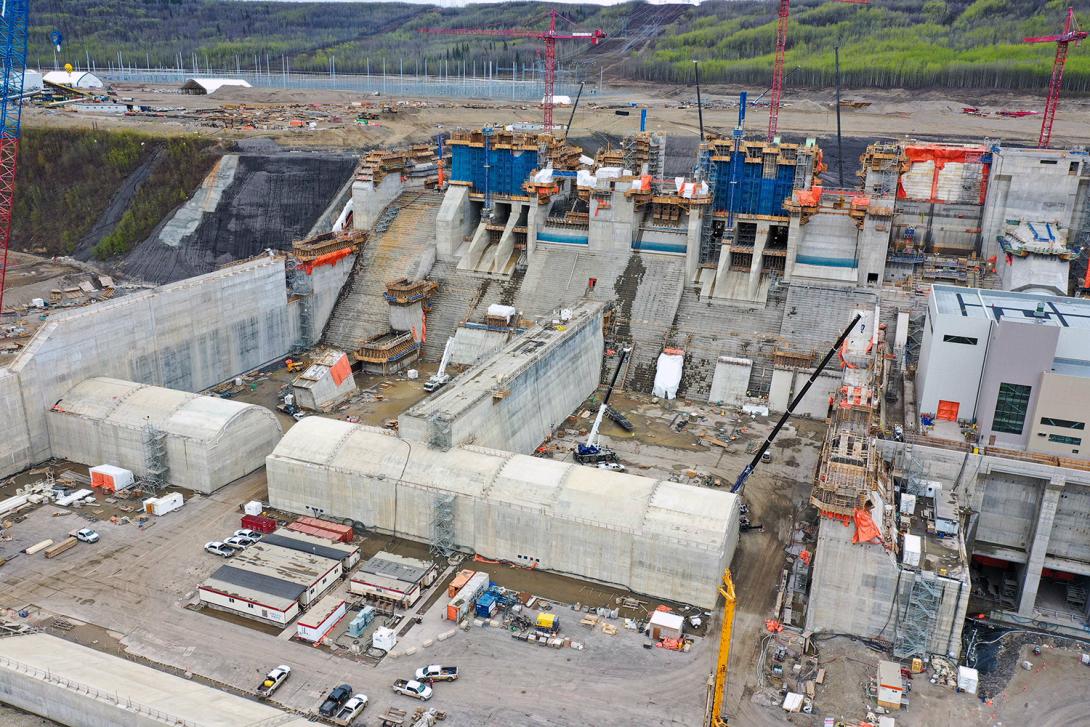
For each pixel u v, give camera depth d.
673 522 89.06
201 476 109.75
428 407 103.88
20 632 81.88
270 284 152.88
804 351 141.38
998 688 79.81
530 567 95.25
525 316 160.75
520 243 173.38
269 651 81.19
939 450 97.94
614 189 160.38
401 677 77.75
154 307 130.75
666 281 158.62
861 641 84.00
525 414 120.25
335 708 73.25
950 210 156.50
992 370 98.94
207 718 66.88
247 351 150.38
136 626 84.19
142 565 94.38
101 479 110.31
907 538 84.25
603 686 77.19
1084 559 97.19
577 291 161.62
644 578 90.25
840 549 83.31
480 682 77.38
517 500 93.81
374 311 167.00
